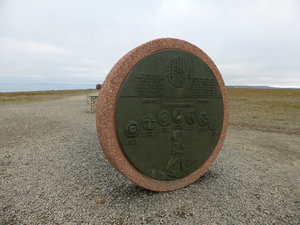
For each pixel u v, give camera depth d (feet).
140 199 10.77
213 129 13.14
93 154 17.80
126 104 9.68
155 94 10.50
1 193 11.41
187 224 8.99
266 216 9.77
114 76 9.38
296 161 18.03
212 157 13.50
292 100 98.94
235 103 82.89
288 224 9.25
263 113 52.47
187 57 11.57
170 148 11.30
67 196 11.14
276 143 24.39
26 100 81.97
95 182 12.76
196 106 12.16
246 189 12.25
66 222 9.04
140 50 9.99
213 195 11.40
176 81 11.18
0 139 22.44
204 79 12.40
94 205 10.29
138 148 10.21
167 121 11.03
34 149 19.12
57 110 48.06
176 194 11.37
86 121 34.06
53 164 15.64
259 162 17.48
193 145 12.26
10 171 14.35
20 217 9.37
